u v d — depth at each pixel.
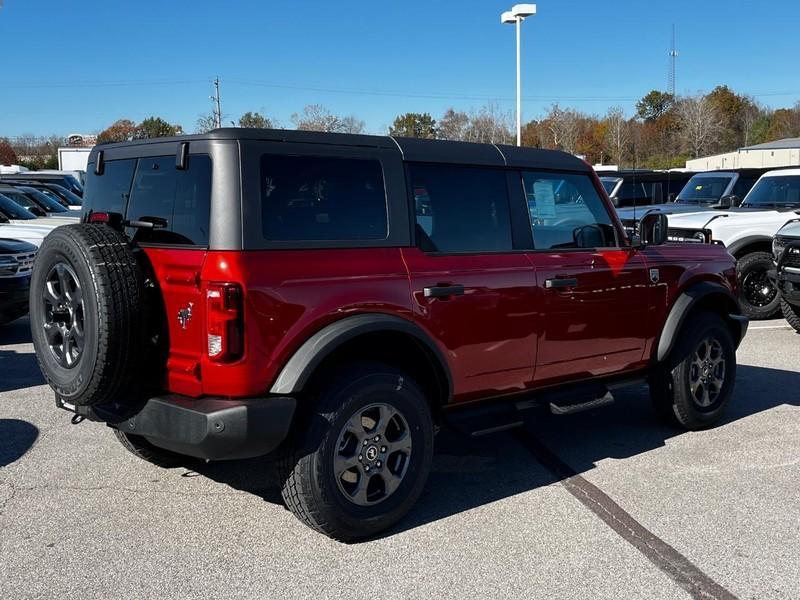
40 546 4.17
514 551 4.12
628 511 4.64
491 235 4.89
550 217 5.26
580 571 3.90
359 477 4.18
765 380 7.78
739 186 14.23
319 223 4.12
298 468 4.03
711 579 3.83
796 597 3.66
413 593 3.69
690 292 5.95
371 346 4.49
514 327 4.88
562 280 5.09
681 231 11.42
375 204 4.37
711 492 4.93
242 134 3.95
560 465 5.45
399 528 4.41
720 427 6.30
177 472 5.28
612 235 5.62
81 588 3.72
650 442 5.95
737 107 64.81
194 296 3.88
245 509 4.68
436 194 4.67
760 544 4.20
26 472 5.26
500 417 4.90
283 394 3.92
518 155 5.14
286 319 3.91
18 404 6.87
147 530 4.38
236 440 3.81
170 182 4.15
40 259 4.22
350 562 4.00
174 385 4.04
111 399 4.09
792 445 5.84
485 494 4.92
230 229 3.82
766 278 11.23
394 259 4.36
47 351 4.29
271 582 3.79
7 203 14.81
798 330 10.22
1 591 3.69
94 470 5.30
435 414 4.80
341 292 4.09
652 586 3.76
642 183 16.67
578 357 5.33
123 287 3.89
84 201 4.90
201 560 4.02
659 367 6.07
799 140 35.09
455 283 4.56
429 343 4.45
